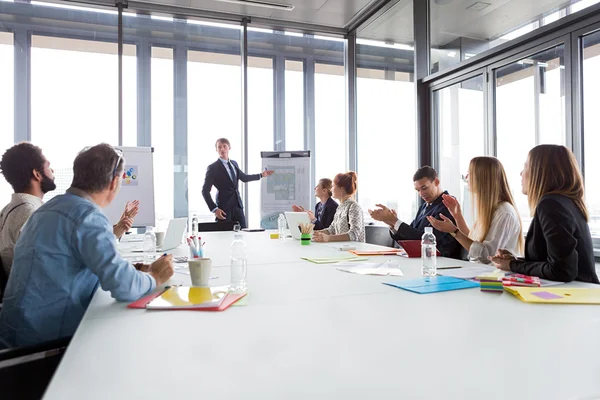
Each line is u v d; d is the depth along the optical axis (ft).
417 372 2.52
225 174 17.20
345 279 5.47
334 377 2.46
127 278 4.20
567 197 5.33
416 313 3.83
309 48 20.43
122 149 14.94
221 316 3.78
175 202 18.25
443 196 8.18
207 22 18.90
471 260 7.32
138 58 17.89
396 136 17.93
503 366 2.60
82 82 17.17
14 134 16.58
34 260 4.20
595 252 10.00
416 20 16.28
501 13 12.76
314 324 3.52
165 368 2.61
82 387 2.35
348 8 18.28
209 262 5.05
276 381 2.41
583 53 10.46
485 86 13.34
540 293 4.41
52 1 16.84
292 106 20.10
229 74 19.13
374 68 19.24
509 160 12.60
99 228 4.29
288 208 18.48
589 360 2.69
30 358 3.33
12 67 16.63
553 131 11.19
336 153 20.83
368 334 3.24
